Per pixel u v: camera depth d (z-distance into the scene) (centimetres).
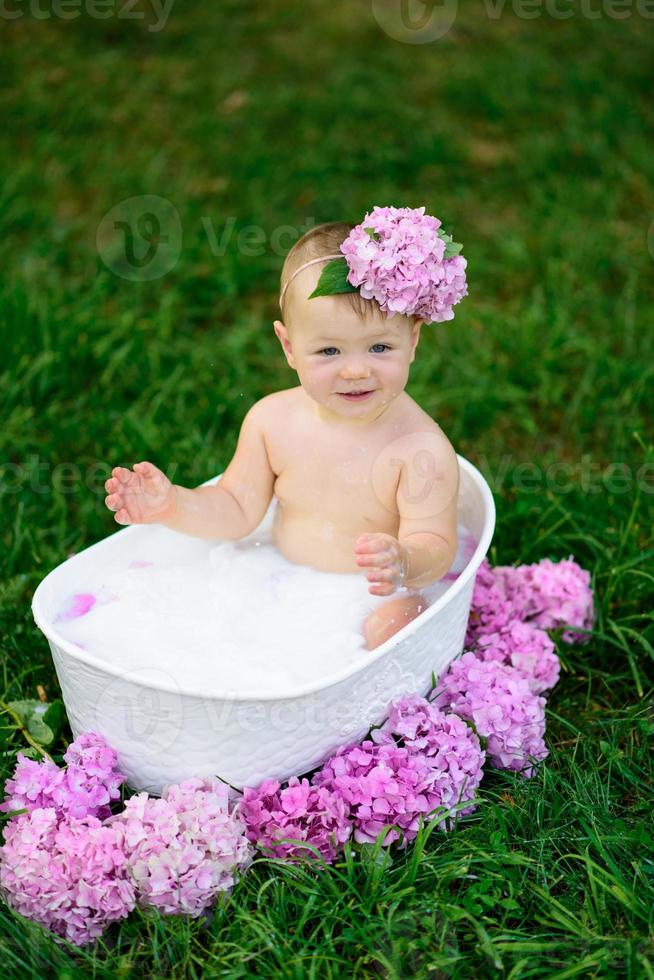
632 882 167
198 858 157
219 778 169
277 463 196
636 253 356
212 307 336
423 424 191
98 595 191
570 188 386
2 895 162
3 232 357
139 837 158
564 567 218
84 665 164
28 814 167
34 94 443
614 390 295
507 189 392
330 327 172
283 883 166
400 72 470
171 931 158
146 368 301
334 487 191
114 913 158
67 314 310
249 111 436
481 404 291
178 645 180
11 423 275
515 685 186
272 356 313
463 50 487
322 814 165
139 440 270
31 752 185
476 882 168
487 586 218
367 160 404
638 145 407
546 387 296
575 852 173
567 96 446
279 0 536
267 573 196
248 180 390
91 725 174
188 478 258
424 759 171
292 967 153
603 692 213
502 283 346
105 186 389
